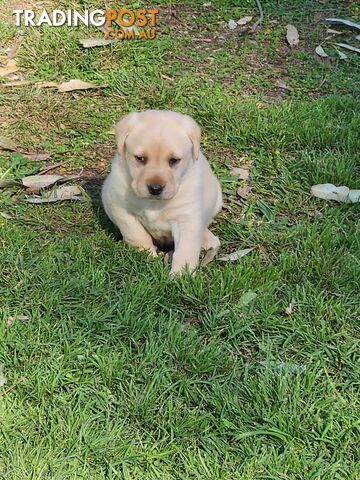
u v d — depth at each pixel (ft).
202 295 3.65
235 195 4.54
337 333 3.50
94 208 4.31
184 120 3.69
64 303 3.58
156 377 3.16
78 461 2.83
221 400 3.09
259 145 4.97
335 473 2.83
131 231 3.91
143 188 3.54
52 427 2.93
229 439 2.98
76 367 3.21
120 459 2.85
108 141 4.93
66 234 4.12
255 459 2.87
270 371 3.22
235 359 3.36
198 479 2.80
